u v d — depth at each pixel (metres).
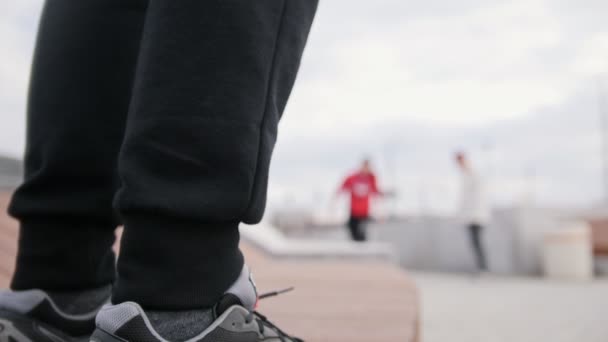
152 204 0.53
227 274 0.60
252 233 4.64
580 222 8.84
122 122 0.73
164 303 0.55
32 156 0.70
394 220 9.62
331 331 1.04
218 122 0.55
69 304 0.71
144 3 0.74
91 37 0.71
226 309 0.59
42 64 0.71
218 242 0.58
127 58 0.73
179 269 0.55
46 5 0.74
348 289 1.94
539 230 8.43
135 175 0.54
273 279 2.40
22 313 0.67
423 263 9.35
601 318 3.23
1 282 1.58
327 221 12.35
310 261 4.20
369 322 1.16
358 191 7.97
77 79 0.70
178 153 0.54
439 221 9.35
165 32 0.56
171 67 0.55
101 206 0.71
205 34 0.55
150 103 0.55
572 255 7.67
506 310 3.77
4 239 2.21
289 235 12.48
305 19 0.63
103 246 0.74
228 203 0.55
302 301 1.56
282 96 0.62
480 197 7.54
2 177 3.40
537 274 8.29
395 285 2.11
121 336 0.53
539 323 3.04
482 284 6.39
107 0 0.72
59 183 0.69
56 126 0.68
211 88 0.55
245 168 0.56
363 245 4.67
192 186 0.54
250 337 0.62
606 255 8.22
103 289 0.76
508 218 8.57
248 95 0.56
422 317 3.35
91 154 0.70
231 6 0.55
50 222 0.69
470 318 3.31
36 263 0.69
